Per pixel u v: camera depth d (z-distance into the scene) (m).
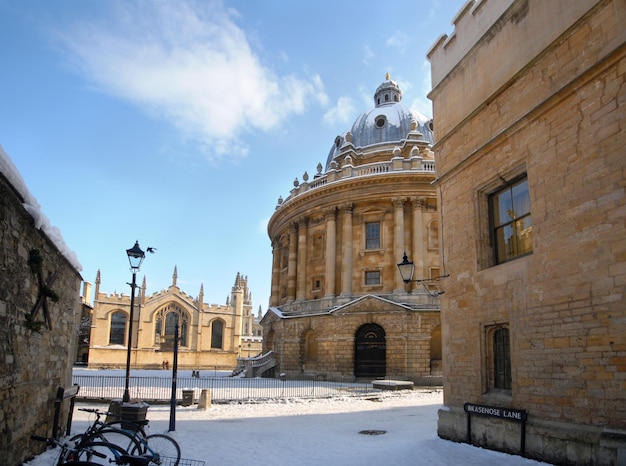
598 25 11.17
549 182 12.23
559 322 11.53
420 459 12.53
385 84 69.12
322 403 27.14
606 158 10.70
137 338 92.31
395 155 49.06
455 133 16.78
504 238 14.66
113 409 18.34
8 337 9.76
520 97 13.62
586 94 11.32
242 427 18.50
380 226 46.84
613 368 10.13
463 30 16.75
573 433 10.81
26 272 10.66
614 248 10.34
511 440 12.52
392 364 40.72
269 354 49.78
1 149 8.62
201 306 98.69
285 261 55.53
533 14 13.30
